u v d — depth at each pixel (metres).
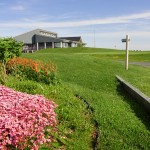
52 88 13.37
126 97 14.95
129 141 9.28
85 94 14.15
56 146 8.13
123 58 56.38
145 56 59.16
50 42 118.19
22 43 18.28
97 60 28.47
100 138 9.19
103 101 13.23
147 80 21.05
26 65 15.85
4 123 6.61
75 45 138.75
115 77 19.72
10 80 13.93
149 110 11.91
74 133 9.12
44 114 7.78
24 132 6.64
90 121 10.45
